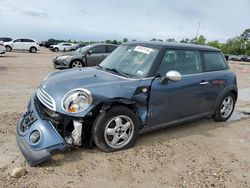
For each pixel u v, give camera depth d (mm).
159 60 5152
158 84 5000
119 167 4246
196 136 5719
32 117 4434
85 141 4609
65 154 4453
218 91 6234
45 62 19609
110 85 4555
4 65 15945
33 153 4047
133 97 4688
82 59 14336
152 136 5492
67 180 3828
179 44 5734
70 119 4258
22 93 8430
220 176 4281
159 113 5141
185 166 4477
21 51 34219
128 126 4727
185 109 5594
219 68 6375
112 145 4617
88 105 4262
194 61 5801
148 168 4305
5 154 4371
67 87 4395
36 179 3791
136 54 5426
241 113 7727
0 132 5125
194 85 5609
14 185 3637
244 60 60562
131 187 3805
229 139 5738
